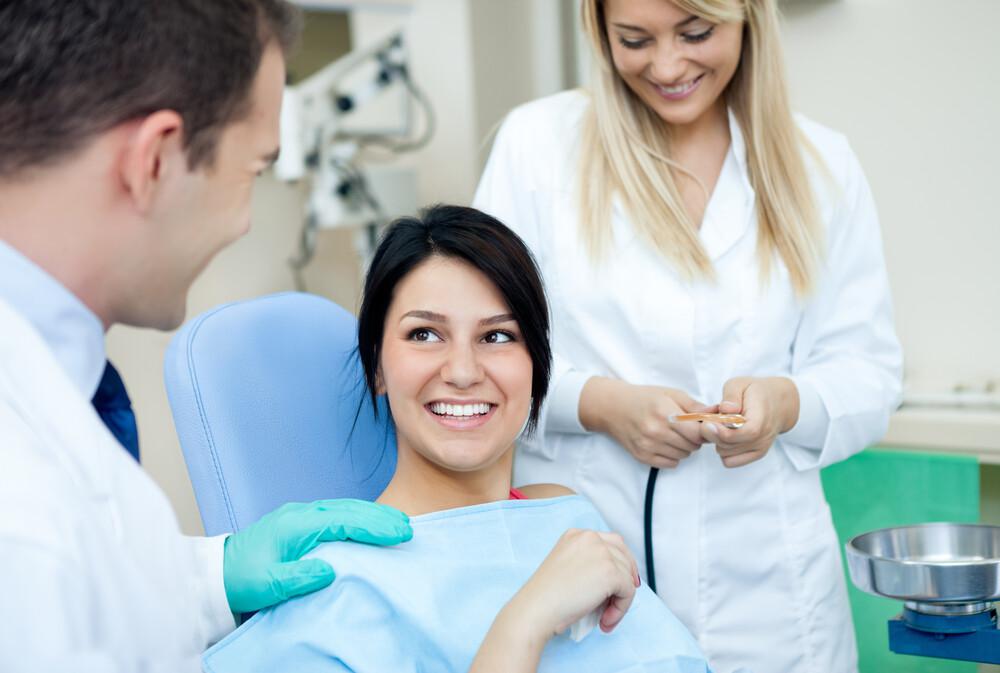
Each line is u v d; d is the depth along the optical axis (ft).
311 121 8.52
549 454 4.84
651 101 4.52
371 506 3.52
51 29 2.10
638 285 4.62
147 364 8.63
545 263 4.87
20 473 1.96
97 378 2.39
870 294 5.02
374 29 9.49
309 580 3.30
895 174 7.26
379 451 4.33
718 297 4.61
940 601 3.68
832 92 7.38
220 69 2.28
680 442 4.31
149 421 8.66
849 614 5.01
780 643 4.71
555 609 3.14
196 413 3.87
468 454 3.75
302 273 9.46
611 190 4.70
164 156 2.26
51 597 1.86
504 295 3.77
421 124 9.80
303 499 4.03
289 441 4.05
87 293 2.32
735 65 4.47
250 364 4.05
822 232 4.73
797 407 4.58
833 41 7.31
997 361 7.13
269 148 2.52
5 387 2.09
